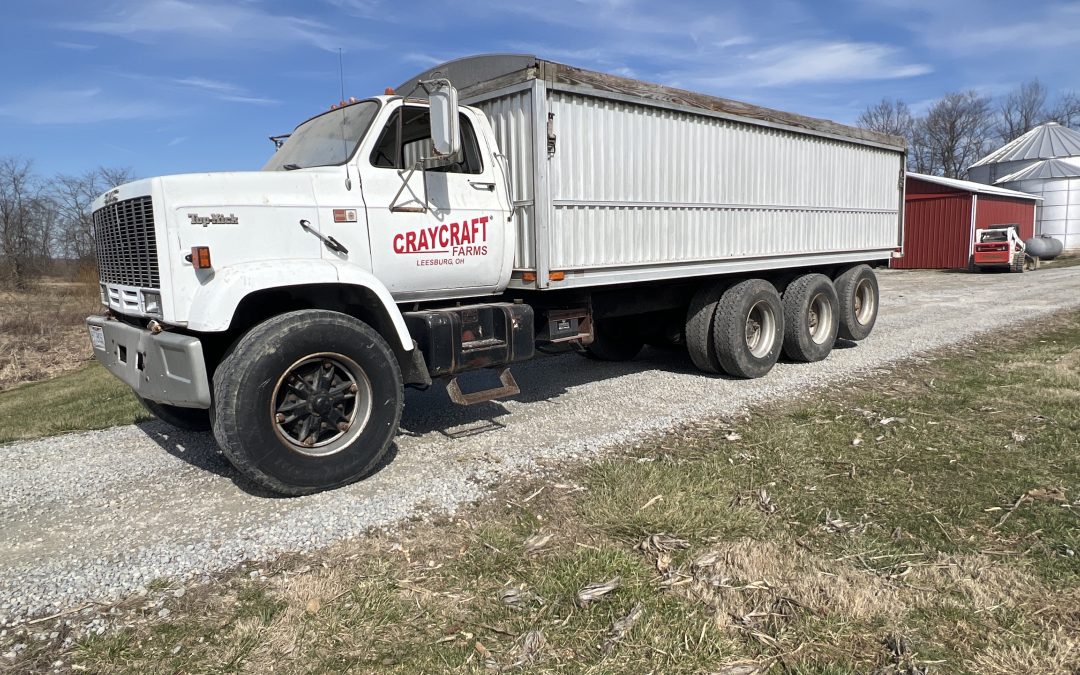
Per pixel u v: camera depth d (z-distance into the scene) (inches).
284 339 157.5
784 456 187.8
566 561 131.3
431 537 143.6
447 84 175.6
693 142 264.7
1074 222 1339.8
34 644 109.8
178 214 158.1
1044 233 1368.1
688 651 104.3
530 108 207.9
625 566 128.4
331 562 134.0
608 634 108.8
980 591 119.0
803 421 222.7
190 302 160.1
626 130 237.8
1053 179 1344.7
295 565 133.3
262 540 143.9
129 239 172.6
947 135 2659.9
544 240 211.3
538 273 211.6
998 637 106.7
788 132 311.6
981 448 192.2
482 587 123.4
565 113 216.1
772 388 271.0
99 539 147.7
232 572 131.3
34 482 185.3
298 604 119.0
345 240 180.2
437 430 222.5
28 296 1037.2
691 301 297.0
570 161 218.8
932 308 538.6
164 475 187.2
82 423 251.1
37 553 142.1
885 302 596.7
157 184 157.5
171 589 125.6
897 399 247.3
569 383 291.1
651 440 205.0
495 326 206.8
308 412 166.1
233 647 107.7
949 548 135.0
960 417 222.5
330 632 110.8
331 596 121.3
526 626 111.4
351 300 184.4
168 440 221.1
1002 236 971.9
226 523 153.3
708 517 148.3
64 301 976.9
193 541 144.6
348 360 169.3
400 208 188.7
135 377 175.0
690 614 113.5
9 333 717.9
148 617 117.0
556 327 234.2
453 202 201.3
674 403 249.9
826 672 99.0
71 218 1342.3
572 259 223.3
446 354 193.0
